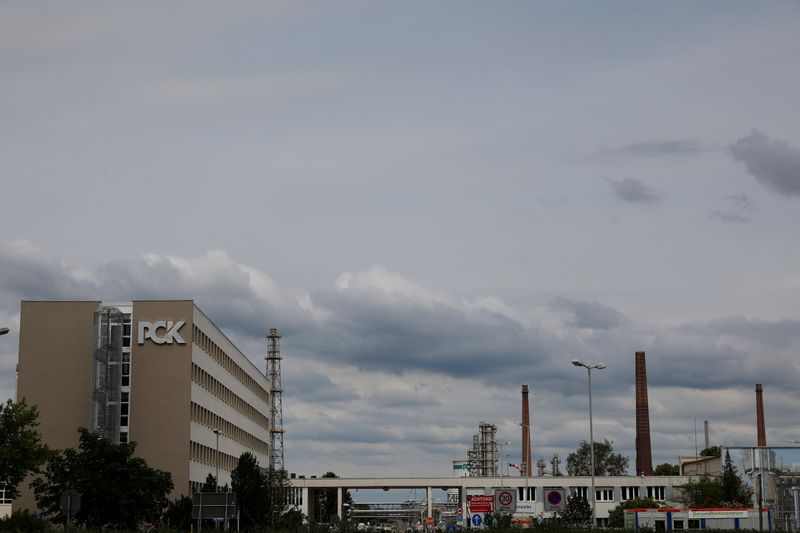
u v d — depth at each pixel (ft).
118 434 383.45
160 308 402.93
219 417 460.55
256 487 359.66
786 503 487.20
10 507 395.96
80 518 271.08
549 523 312.71
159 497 285.23
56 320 400.88
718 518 388.37
